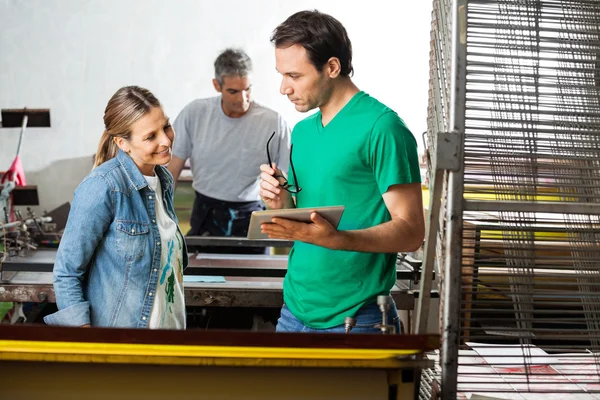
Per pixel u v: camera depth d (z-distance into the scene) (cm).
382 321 210
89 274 242
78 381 188
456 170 194
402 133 220
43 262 332
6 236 382
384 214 229
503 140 201
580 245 210
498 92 198
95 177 237
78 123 596
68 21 582
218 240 382
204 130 496
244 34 597
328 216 206
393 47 606
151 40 591
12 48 582
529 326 205
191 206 561
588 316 208
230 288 321
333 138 228
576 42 203
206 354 183
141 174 244
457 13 194
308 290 236
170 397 189
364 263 229
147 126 238
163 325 249
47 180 600
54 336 177
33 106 591
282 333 179
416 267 333
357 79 610
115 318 241
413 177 221
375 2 598
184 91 601
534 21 204
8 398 187
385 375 194
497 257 204
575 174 208
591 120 205
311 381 192
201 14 591
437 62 220
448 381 198
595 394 212
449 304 197
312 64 223
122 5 584
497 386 216
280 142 499
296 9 597
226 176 500
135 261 240
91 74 591
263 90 607
